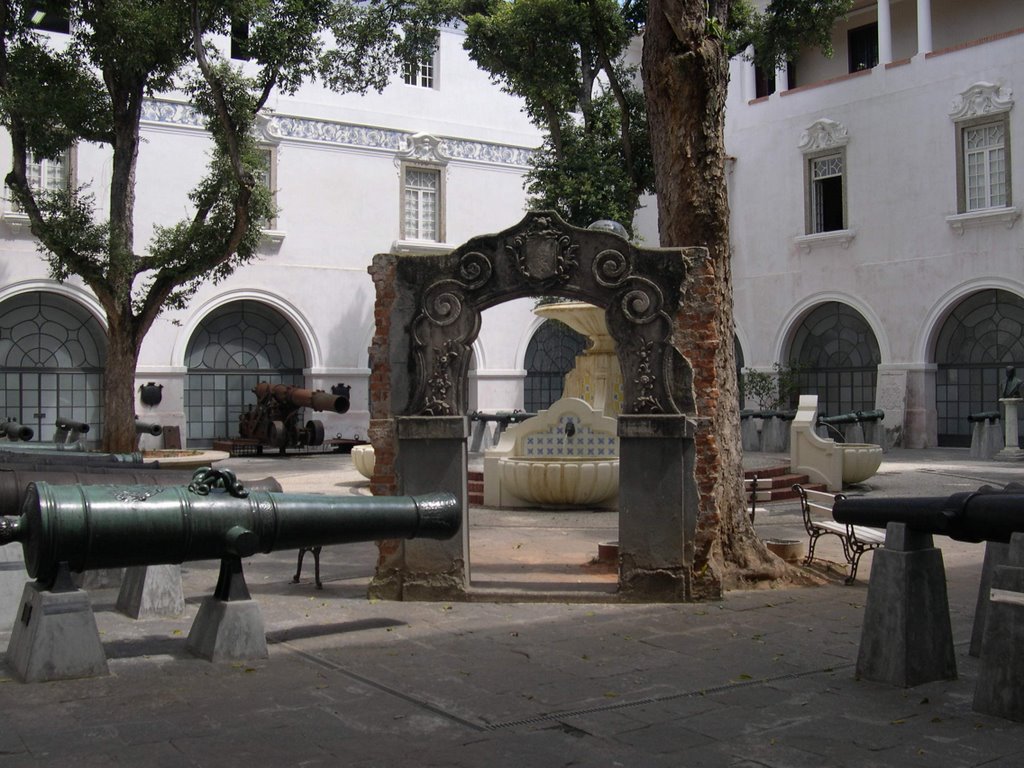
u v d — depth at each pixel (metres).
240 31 22.69
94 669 5.59
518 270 7.51
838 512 5.89
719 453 7.96
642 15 17.42
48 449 11.96
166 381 22.28
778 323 25.19
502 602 7.49
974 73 21.75
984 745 4.51
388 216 24.95
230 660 5.90
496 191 26.45
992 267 21.42
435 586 7.57
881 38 23.39
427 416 7.52
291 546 6.19
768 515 12.55
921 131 22.59
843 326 24.55
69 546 5.46
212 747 4.49
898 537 5.51
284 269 23.70
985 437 20.27
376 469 7.62
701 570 7.50
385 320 7.66
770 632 6.61
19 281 20.73
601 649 6.19
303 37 14.79
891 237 23.09
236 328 23.88
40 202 14.41
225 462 20.88
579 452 12.62
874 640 5.53
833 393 24.72
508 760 4.36
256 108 14.90
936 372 22.92
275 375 24.33
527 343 26.62
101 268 14.39
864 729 4.74
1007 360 21.81
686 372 7.39
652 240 27.39
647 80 8.49
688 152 8.25
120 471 8.09
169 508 5.73
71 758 4.34
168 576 7.18
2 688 5.36
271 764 4.30
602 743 4.57
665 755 4.43
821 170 24.56
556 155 18.81
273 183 23.53
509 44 16.97
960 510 5.29
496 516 12.11
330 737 4.64
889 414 22.92
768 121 25.44
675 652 6.13
